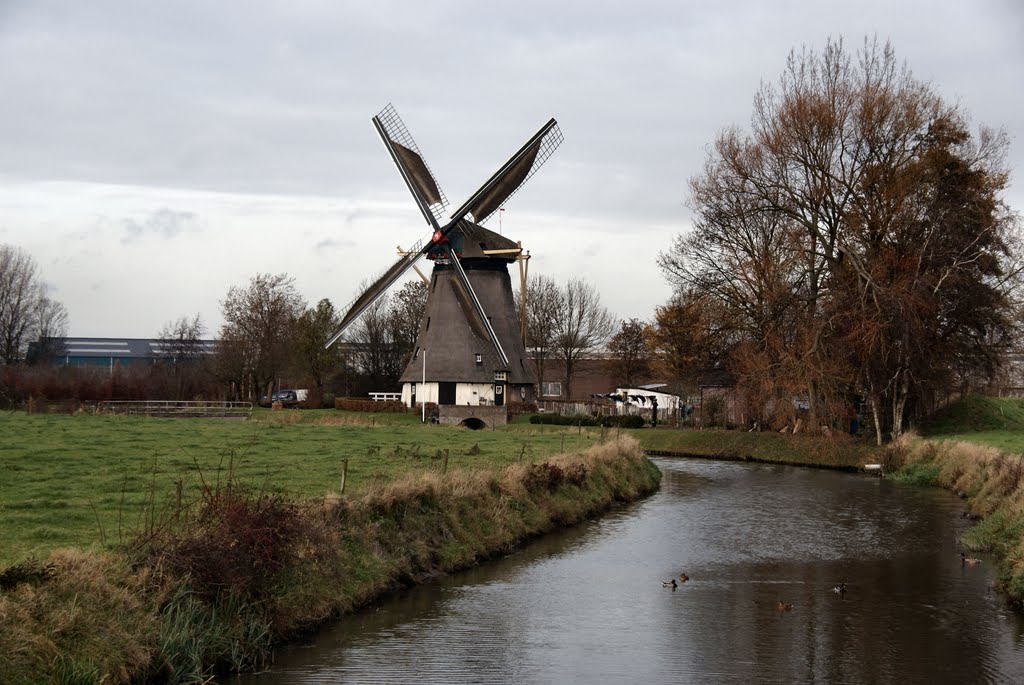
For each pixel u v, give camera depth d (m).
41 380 75.19
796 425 63.00
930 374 56.00
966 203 55.88
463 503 26.27
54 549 16.31
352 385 103.50
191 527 17.41
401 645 17.12
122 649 13.65
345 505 21.33
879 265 55.09
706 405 77.69
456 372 80.31
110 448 34.53
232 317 94.56
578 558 25.72
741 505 37.41
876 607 20.72
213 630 15.40
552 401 87.88
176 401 74.50
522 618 19.28
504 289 83.31
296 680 15.02
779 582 23.23
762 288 59.81
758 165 58.09
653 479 44.69
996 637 18.41
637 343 120.38
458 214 75.88
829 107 55.69
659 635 18.34
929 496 40.72
